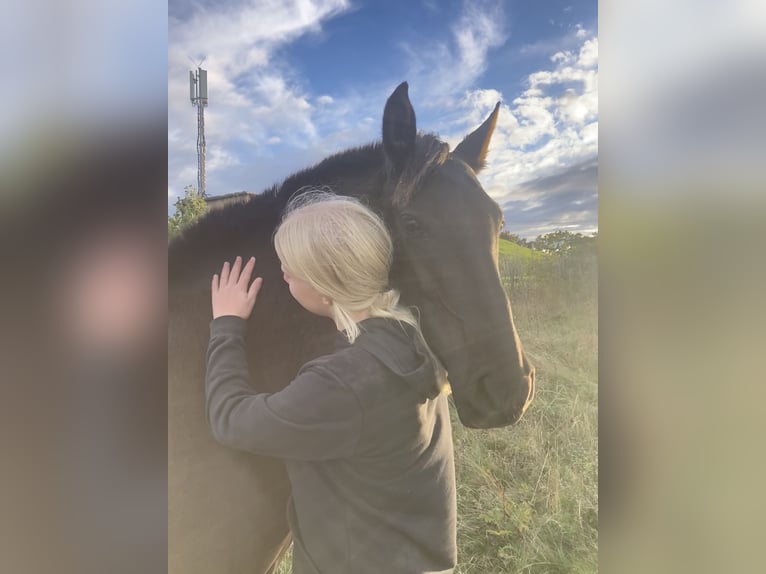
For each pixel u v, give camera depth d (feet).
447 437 3.13
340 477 2.92
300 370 2.77
